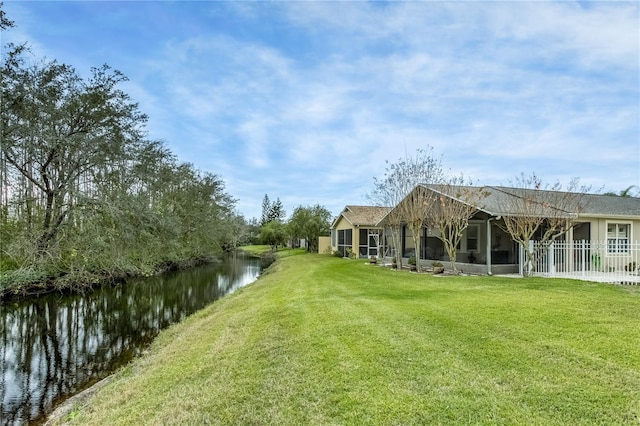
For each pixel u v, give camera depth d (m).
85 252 14.05
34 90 12.49
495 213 13.22
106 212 14.29
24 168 13.62
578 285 10.45
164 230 17.39
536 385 3.96
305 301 9.27
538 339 5.34
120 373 7.56
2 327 12.46
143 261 18.38
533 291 9.48
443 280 12.38
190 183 30.73
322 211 41.19
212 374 5.21
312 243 40.66
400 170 16.92
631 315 6.63
